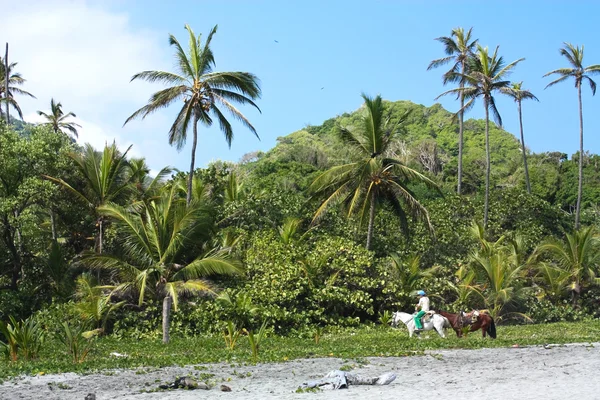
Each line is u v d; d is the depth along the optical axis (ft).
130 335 81.35
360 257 98.94
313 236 108.78
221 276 92.43
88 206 98.43
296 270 92.32
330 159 229.04
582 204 221.25
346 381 39.99
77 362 54.34
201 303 86.53
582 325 97.45
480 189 217.77
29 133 97.19
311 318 92.12
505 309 105.29
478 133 342.85
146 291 85.20
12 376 46.16
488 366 48.21
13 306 88.43
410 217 119.55
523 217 139.33
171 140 99.50
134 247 83.66
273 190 125.08
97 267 84.89
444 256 112.37
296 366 49.70
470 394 36.42
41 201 92.89
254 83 96.63
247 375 45.14
